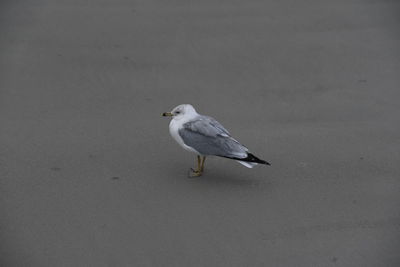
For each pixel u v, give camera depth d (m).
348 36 18.59
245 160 10.81
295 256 9.27
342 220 10.20
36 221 9.95
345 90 15.50
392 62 17.00
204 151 11.09
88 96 14.92
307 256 9.27
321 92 15.41
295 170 11.80
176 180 11.40
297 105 14.72
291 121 13.91
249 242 9.58
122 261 9.05
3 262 8.91
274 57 17.33
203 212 10.36
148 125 13.57
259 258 9.20
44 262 8.98
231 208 10.49
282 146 12.71
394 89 15.55
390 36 18.55
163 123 13.69
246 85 15.75
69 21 19.28
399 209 10.51
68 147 12.47
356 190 11.11
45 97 14.79
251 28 19.16
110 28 18.92
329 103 14.81
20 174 11.37
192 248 9.40
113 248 9.35
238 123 13.75
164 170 11.77
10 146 12.40
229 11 20.44
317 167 11.91
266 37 18.55
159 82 15.80
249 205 10.59
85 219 10.07
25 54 17.02
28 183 11.07
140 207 10.47
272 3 21.16
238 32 18.86
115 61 16.89
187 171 11.77
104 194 10.84
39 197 10.65
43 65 16.48
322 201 10.75
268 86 15.71
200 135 11.08
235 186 11.23
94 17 19.69
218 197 10.83
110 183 11.20
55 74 16.03
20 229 9.72
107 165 11.84
